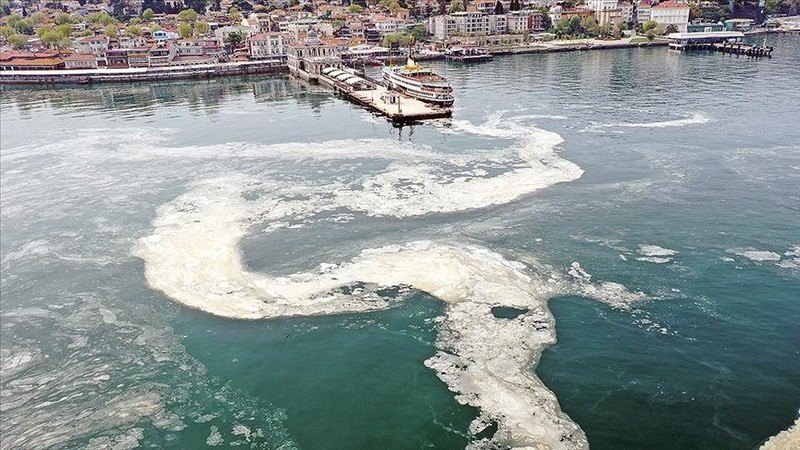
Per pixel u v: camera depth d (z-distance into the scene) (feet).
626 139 361.51
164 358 173.58
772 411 143.33
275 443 141.69
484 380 156.35
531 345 168.45
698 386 151.43
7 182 331.16
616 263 209.87
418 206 265.95
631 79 612.29
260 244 236.43
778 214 245.04
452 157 338.13
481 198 272.31
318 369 164.45
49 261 235.20
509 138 377.09
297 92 624.18
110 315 196.34
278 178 313.73
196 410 153.38
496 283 198.39
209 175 324.60
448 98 490.08
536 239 229.66
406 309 187.83
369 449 138.31
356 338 175.83
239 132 428.15
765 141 347.77
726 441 135.44
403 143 376.48
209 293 204.23
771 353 162.50
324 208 269.03
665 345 166.81
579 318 179.63
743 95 490.90
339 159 343.67
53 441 146.41
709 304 184.65
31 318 197.88
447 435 140.15
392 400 151.94
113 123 476.54
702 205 256.73
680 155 324.80
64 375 169.68
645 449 133.80
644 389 151.02
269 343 176.55
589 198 268.00
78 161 365.81
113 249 240.94
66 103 581.94
